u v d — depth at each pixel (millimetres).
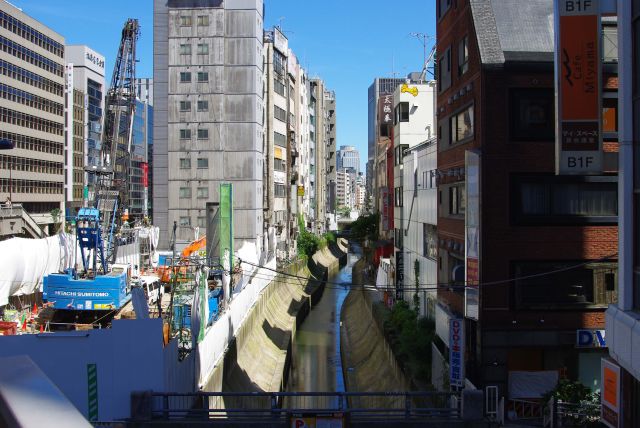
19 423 2102
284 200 93688
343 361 50188
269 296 61469
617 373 17125
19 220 52031
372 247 77562
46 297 34812
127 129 49219
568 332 24750
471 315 25188
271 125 82250
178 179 69062
